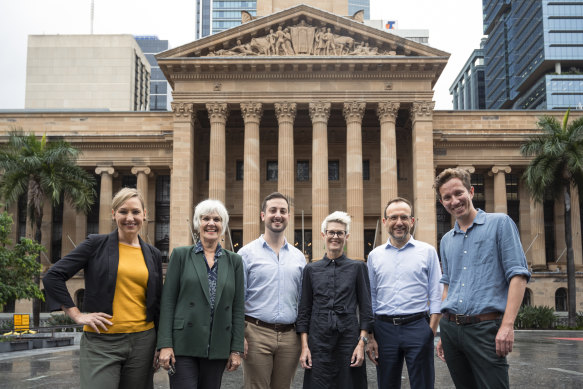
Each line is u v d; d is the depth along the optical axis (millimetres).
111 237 7539
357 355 8055
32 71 128875
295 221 53969
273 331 8594
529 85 167500
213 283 7805
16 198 41219
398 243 8945
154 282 7527
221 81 47250
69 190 42562
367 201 54156
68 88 128875
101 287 7238
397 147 54281
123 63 130000
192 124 47594
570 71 152750
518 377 14664
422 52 46812
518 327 41000
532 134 48281
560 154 41750
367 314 8297
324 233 8648
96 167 52531
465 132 52656
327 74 47000
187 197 46125
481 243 7227
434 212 45188
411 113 47469
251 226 45344
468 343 7059
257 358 8516
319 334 8156
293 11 47625
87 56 129875
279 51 47500
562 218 54156
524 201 54906
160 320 7520
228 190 54344
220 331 7637
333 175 54969
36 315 38688
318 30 47969
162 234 55125
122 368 7273
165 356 7332
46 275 7105
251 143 46438
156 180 55844
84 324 7027
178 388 7410
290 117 46750
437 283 8766
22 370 16500
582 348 23859
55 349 24859
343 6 53031
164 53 46781
